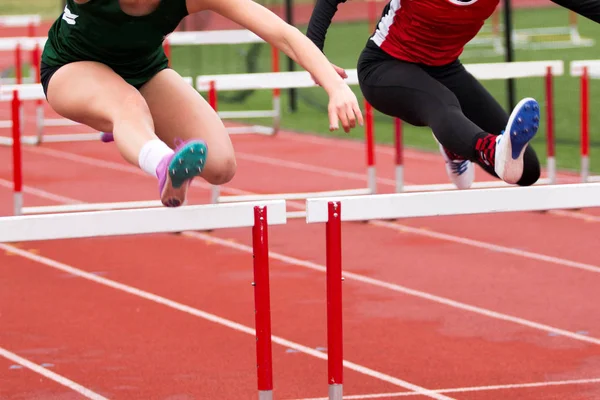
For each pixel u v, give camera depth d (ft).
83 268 67.62
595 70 81.15
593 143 106.42
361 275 65.72
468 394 45.29
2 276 65.62
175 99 36.94
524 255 70.28
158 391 46.01
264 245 33.19
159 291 62.18
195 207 32.07
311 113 136.98
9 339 53.36
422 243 74.18
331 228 33.81
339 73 33.53
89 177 98.32
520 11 235.81
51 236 31.17
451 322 55.98
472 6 37.70
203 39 101.04
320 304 59.41
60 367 49.29
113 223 31.45
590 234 75.72
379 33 40.40
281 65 157.38
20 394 45.80
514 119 33.37
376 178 96.89
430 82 38.65
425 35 38.96
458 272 66.23
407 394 45.34
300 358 50.34
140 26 34.24
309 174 99.66
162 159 31.24
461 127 36.60
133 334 54.24
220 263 68.90
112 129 34.65
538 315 57.00
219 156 35.78
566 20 218.38
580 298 60.18
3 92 73.46
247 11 32.89
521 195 33.55
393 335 53.88
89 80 34.81
